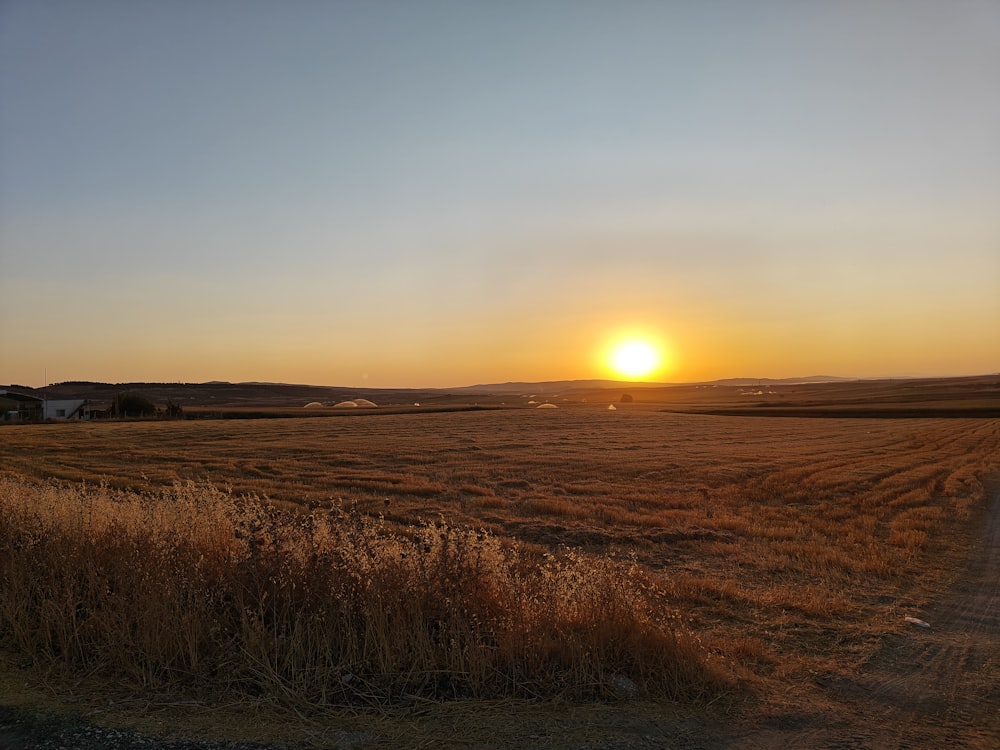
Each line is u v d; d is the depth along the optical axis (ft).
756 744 15.72
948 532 50.11
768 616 28.02
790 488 72.02
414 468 89.51
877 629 26.40
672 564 39.37
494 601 21.01
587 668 18.30
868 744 16.06
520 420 214.28
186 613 19.03
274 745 14.47
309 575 20.76
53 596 20.93
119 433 154.20
